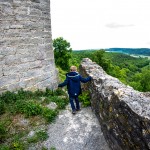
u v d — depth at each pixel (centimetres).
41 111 597
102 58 5469
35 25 769
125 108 346
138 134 305
